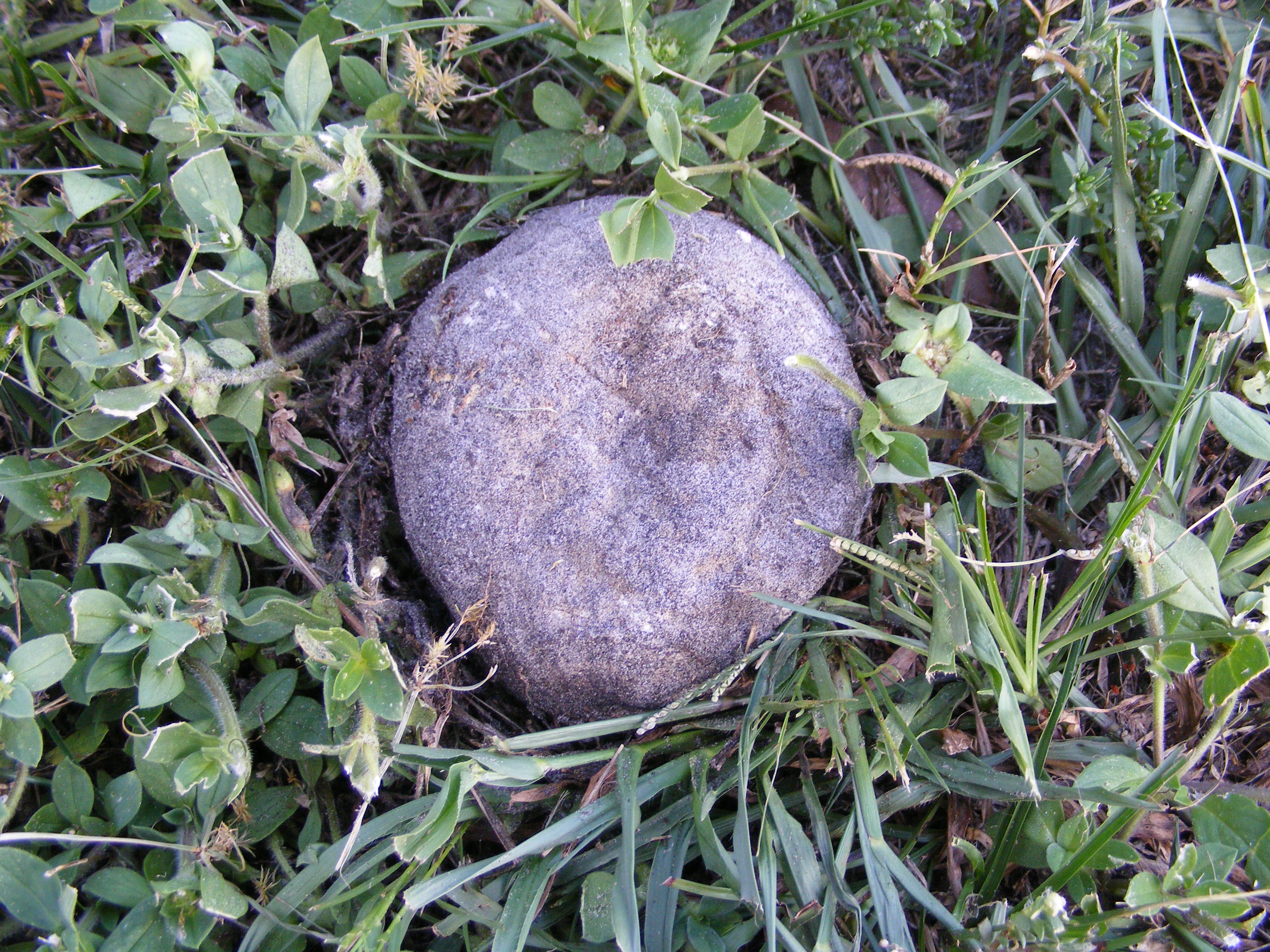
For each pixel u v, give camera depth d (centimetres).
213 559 31
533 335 30
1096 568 28
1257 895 28
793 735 30
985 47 37
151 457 32
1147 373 34
